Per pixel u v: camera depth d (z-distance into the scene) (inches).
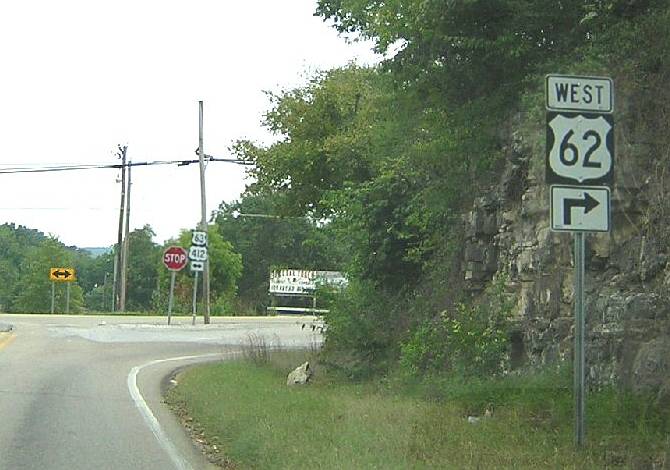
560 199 316.5
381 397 521.3
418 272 703.7
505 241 553.6
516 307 515.2
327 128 971.9
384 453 343.3
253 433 403.2
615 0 452.1
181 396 591.2
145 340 1075.9
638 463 304.0
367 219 704.4
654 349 369.1
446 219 658.8
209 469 371.2
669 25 420.5
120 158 2193.7
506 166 553.3
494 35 480.7
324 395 543.5
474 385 466.9
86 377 697.6
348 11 645.3
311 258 2699.3
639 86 427.5
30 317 1499.8
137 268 3535.9
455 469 311.7
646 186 414.9
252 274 2770.7
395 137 678.5
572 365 424.5
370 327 682.2
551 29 481.7
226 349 970.1
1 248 4370.1
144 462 384.8
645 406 348.5
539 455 323.9
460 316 550.9
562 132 319.3
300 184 976.3
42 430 459.5
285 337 1145.4
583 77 322.7
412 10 482.9
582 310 321.4
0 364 768.9
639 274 408.5
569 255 458.3
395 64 522.6
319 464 330.3
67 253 3560.5
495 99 508.4
